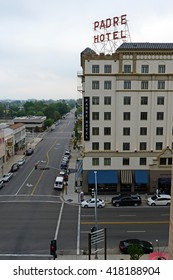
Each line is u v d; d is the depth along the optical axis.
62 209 47.78
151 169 55.31
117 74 53.31
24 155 94.75
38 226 40.38
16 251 32.84
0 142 77.38
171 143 55.22
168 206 49.62
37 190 58.38
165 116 54.75
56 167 78.75
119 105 54.28
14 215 44.66
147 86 54.12
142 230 39.22
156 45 55.09
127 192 56.00
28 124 164.62
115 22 56.72
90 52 57.59
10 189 58.91
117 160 55.25
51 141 127.69
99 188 55.59
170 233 20.61
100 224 41.22
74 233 38.09
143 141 55.22
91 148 55.16
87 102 54.00
